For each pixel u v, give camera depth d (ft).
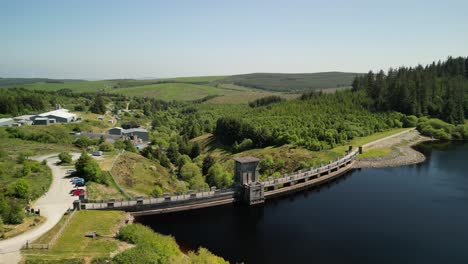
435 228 238.48
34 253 161.38
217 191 294.66
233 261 196.44
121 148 458.91
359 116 602.85
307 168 369.91
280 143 516.73
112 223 213.05
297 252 207.51
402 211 271.49
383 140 512.63
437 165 414.41
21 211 197.47
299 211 279.08
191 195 280.72
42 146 433.48
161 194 291.38
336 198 308.19
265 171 441.27
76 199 244.63
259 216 269.44
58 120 645.51
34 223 196.75
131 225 206.39
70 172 310.04
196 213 275.80
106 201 246.27
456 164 418.72
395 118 614.34
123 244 181.37
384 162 424.05
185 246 215.10
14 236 179.42
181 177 429.38
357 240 222.28
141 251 165.89
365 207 282.56
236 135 614.75
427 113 645.92
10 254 159.43
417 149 499.51
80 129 619.67
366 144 487.61
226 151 604.08
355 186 342.44
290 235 232.53
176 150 549.13
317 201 302.04
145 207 258.57
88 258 159.94
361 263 193.98
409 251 206.90
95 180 288.51
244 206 294.25
